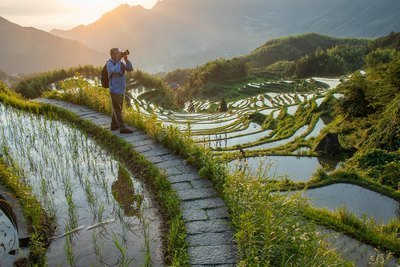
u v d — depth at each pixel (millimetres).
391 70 27781
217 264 4508
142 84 42875
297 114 38906
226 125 34750
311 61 124062
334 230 9047
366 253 8336
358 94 30188
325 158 21422
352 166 18672
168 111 37344
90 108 13242
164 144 9016
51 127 10680
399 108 20734
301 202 6793
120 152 8648
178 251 4730
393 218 11883
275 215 5223
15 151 8570
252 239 4594
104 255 4855
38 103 13336
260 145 26484
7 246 5043
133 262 4703
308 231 5238
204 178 7098
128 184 6984
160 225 5555
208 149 8188
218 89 117188
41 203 6168
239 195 5758
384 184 15766
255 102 66875
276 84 102750
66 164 7918
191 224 5422
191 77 141500
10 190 6191
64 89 15422
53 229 5449
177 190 6570
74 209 6031
